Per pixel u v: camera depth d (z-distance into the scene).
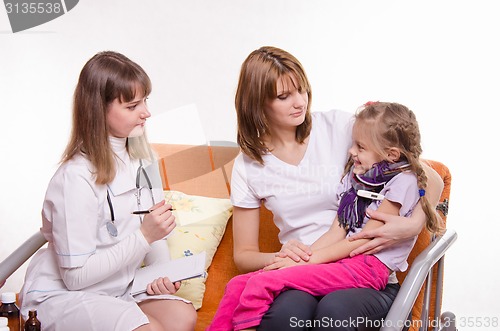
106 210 1.94
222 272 2.25
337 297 1.73
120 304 1.83
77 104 1.93
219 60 2.98
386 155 1.90
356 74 2.88
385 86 2.85
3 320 1.82
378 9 2.82
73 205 1.86
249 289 1.75
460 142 2.82
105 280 1.95
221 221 2.28
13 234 3.25
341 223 1.95
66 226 1.86
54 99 3.18
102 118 1.91
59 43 3.13
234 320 1.75
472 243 2.86
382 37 2.83
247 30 2.95
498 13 2.73
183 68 3.03
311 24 2.89
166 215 1.90
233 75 2.97
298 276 1.79
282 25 2.92
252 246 2.10
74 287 1.89
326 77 2.90
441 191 2.00
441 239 1.99
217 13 2.96
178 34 3.01
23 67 3.16
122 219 1.96
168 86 3.05
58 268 1.95
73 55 3.13
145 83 1.93
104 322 1.78
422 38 2.80
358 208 1.93
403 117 1.88
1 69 3.16
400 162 1.91
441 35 2.78
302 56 2.91
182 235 2.23
